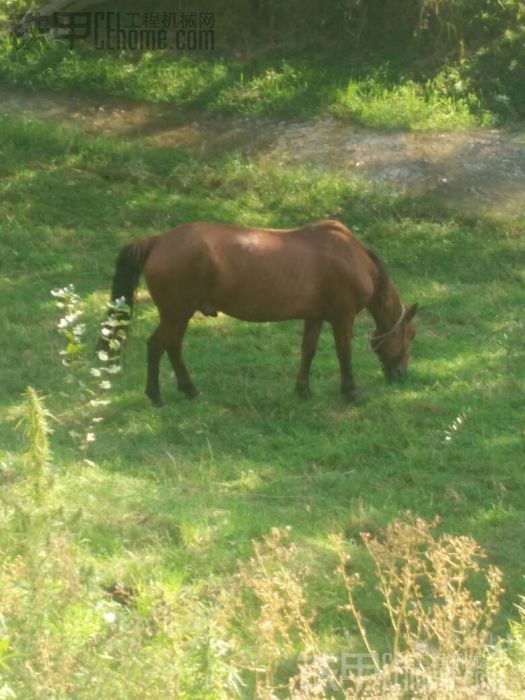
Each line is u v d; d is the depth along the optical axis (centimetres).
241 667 562
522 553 792
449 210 1664
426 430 1032
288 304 1042
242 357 1202
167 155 1745
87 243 1490
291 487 905
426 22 2094
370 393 1118
